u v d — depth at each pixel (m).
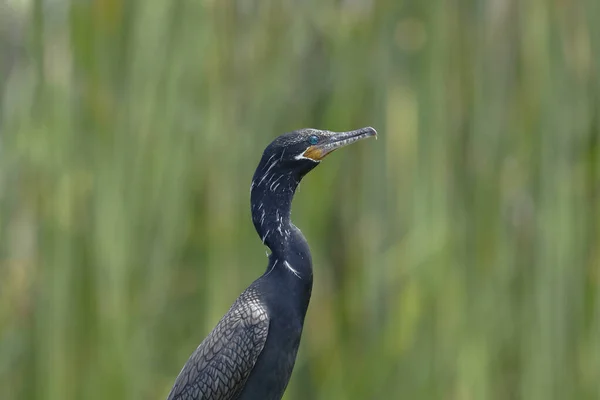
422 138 13.41
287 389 13.64
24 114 13.42
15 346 13.29
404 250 13.38
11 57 14.16
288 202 10.21
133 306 13.23
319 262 13.56
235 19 13.62
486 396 13.26
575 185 13.52
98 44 13.33
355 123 13.66
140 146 13.29
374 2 13.73
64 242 13.23
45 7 13.38
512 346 13.52
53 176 13.30
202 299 13.36
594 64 13.52
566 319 13.47
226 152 13.42
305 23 13.76
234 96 13.59
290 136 10.23
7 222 13.33
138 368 13.21
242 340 9.73
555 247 13.41
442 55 13.49
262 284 10.01
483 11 13.55
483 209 13.45
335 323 13.57
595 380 13.33
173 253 13.27
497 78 13.59
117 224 13.21
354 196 13.66
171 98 13.36
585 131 13.54
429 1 13.55
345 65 13.68
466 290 13.38
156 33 13.34
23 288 13.33
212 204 13.36
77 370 13.19
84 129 13.33
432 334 13.38
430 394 13.28
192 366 9.87
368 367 13.42
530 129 13.54
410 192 13.40
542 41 13.49
